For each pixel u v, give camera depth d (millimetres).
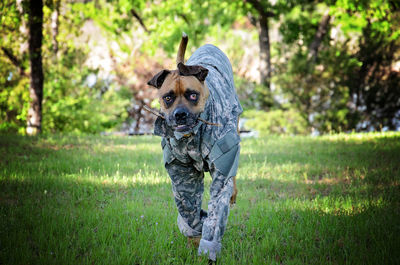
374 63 15227
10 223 4785
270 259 4074
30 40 12734
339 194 6168
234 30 27859
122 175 7312
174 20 18297
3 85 14414
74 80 16438
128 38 22562
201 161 3805
